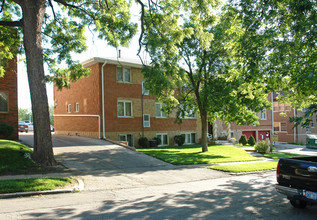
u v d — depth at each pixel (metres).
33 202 6.73
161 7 13.84
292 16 10.21
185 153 18.12
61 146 16.75
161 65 14.08
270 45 11.25
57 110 28.83
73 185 8.52
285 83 12.65
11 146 12.30
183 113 19.69
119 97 22.14
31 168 10.33
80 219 5.48
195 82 18.89
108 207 6.44
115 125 21.73
